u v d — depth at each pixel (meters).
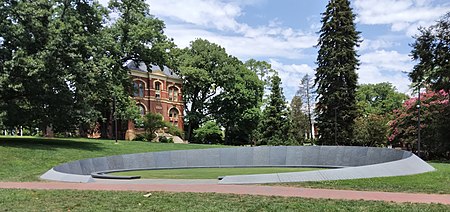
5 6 27.11
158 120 49.16
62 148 28.97
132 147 34.97
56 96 29.28
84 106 31.81
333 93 43.00
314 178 13.27
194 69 58.16
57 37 28.25
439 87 32.16
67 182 15.02
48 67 27.50
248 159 26.00
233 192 11.42
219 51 60.97
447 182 12.66
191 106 65.81
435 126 34.19
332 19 44.66
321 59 44.88
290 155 25.81
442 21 32.03
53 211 9.11
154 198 10.59
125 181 15.43
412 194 10.91
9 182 15.35
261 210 8.93
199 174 19.36
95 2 33.69
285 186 12.38
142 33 41.56
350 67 43.25
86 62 30.72
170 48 46.53
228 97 60.88
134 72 55.81
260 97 64.44
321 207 9.05
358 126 45.03
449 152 35.78
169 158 24.73
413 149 39.16
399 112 41.94
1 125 29.42
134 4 43.34
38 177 16.80
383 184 12.36
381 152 22.03
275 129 52.41
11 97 28.75
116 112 44.62
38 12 27.66
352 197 10.43
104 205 9.75
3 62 26.81
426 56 32.62
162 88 59.84
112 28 41.28
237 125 62.91
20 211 9.09
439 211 8.61
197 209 9.10
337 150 24.86
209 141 62.31
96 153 29.05
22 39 27.23
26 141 31.70
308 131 56.47
